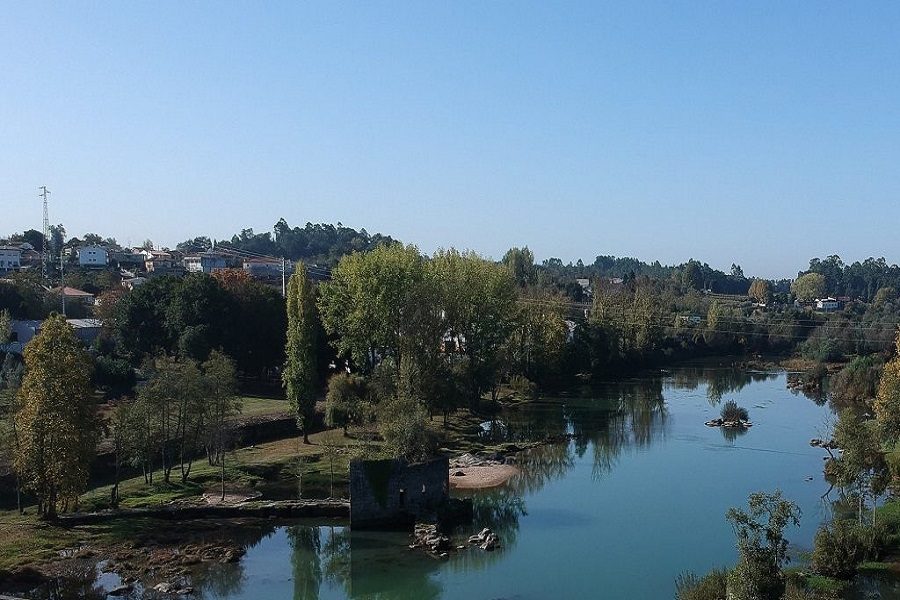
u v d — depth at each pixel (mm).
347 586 56750
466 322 116062
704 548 63531
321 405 108562
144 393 78062
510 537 66875
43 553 59344
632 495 79750
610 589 55250
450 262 118000
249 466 84875
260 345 128000
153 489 76875
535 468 91750
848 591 50625
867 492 67250
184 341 116562
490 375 118750
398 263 105375
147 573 57062
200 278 125438
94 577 55719
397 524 69688
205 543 63750
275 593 55344
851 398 139750
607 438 109688
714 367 196250
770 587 41875
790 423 120625
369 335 106438
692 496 79062
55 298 165875
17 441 66688
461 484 83812
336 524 70188
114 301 156750
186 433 81750
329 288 113500
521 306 148875
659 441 107375
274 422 100875
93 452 68125
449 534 67625
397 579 57750
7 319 129000
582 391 155250
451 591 55406
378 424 89938
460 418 116875
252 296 130875
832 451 99250
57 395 64625
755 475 87438
